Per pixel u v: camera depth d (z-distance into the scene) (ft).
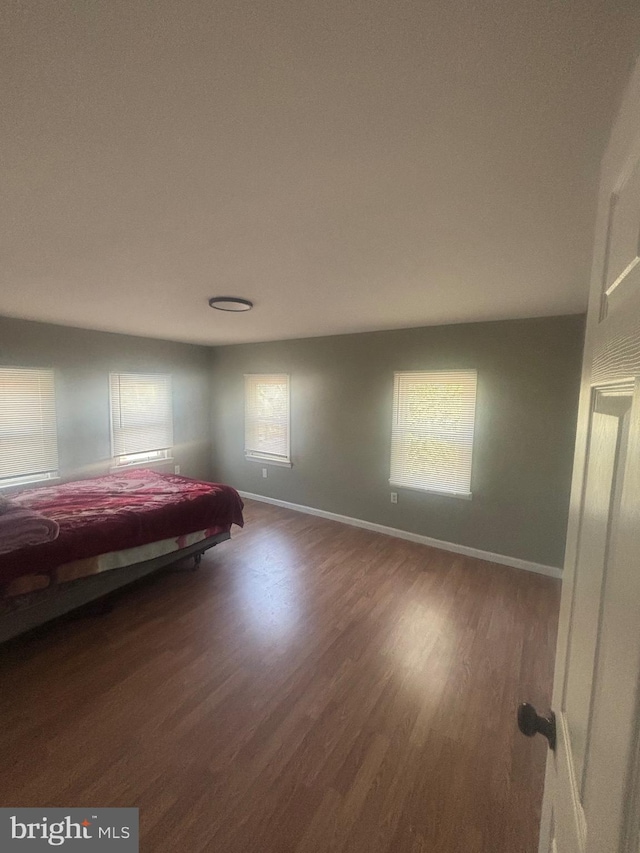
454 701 6.09
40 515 7.54
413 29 2.28
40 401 12.30
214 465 18.60
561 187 4.00
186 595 9.27
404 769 4.97
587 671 1.79
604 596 1.60
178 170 3.79
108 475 12.82
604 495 1.70
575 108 2.86
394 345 12.71
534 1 2.09
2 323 11.30
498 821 4.37
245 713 5.80
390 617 8.39
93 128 3.15
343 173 3.84
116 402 14.47
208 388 18.16
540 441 10.44
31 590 6.98
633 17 2.11
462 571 10.65
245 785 4.72
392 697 6.15
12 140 3.28
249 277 7.16
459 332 11.46
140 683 6.39
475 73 2.59
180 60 2.50
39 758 5.03
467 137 3.25
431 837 4.21
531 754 5.21
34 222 4.93
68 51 2.43
